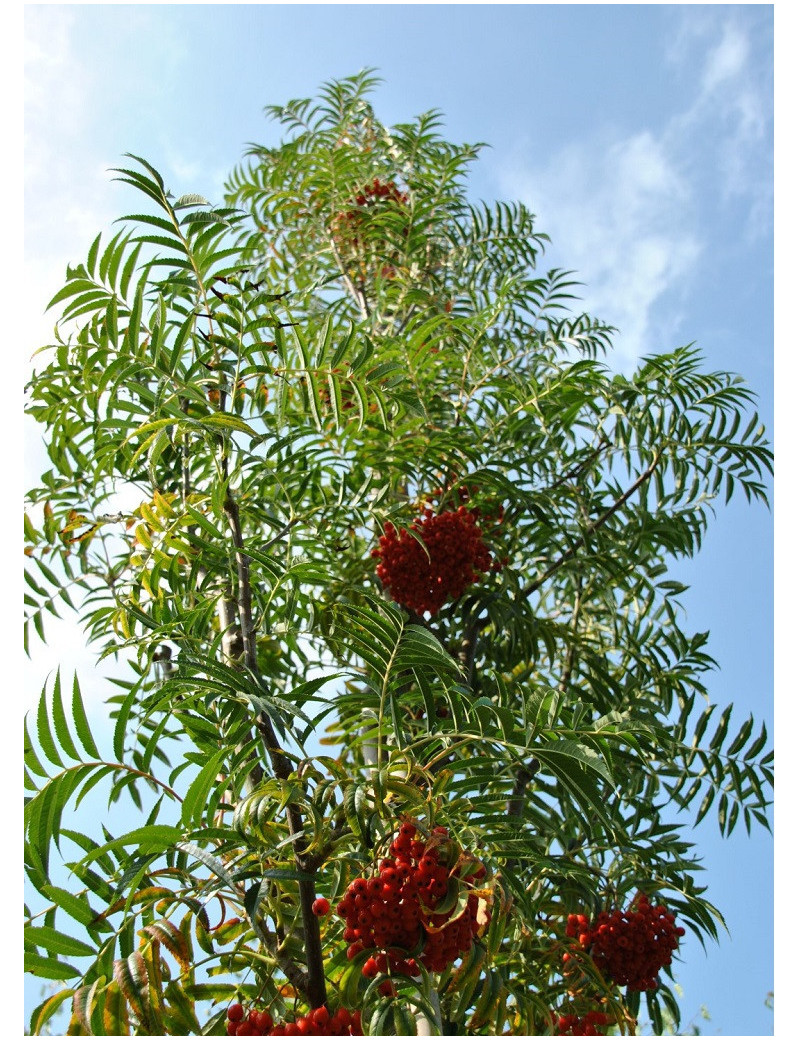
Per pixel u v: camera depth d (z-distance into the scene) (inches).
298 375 108.0
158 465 152.2
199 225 95.0
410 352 145.7
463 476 155.9
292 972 87.2
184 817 82.1
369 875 86.1
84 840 83.0
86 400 140.6
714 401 159.0
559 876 133.6
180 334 100.4
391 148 234.2
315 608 119.7
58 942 76.2
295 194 206.2
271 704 82.6
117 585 148.3
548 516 163.2
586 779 80.9
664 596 169.3
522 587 171.2
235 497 120.2
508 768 94.0
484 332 159.2
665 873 136.0
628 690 155.7
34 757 80.8
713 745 145.5
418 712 131.3
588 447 174.2
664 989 138.3
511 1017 108.3
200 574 135.0
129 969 72.3
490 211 215.2
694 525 166.9
